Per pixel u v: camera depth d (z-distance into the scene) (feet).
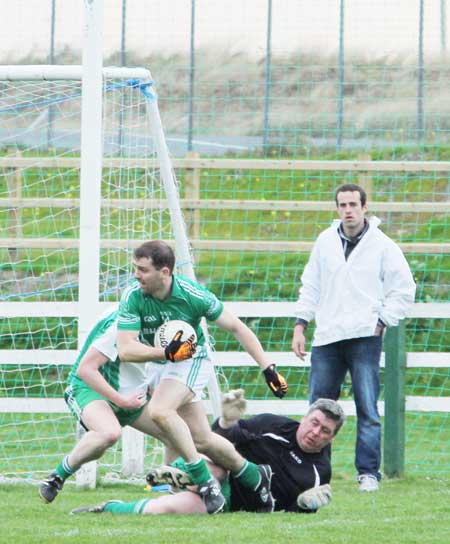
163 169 100.27
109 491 84.84
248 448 70.49
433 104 212.84
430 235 170.81
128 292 68.80
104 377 71.97
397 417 93.97
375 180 183.93
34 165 147.13
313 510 69.67
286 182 187.21
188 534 60.59
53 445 118.62
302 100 221.66
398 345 93.97
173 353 66.44
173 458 74.43
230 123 222.69
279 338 155.94
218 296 161.27
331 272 87.35
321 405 69.21
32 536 60.44
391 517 70.18
